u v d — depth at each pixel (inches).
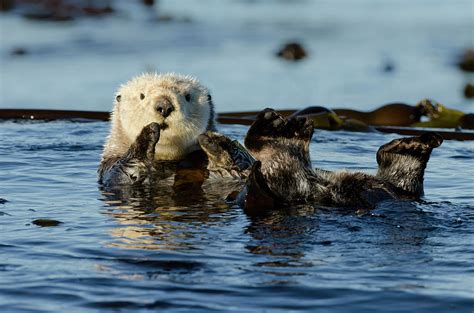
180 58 2507.4
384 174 773.9
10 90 2038.6
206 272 566.9
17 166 970.7
